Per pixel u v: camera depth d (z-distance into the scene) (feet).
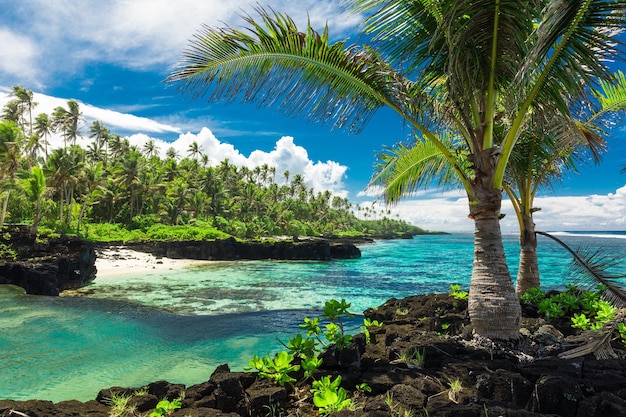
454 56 14.12
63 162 130.72
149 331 29.43
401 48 15.97
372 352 15.29
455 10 13.02
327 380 10.86
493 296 15.29
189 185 234.99
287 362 11.93
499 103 19.43
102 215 177.88
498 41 14.98
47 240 72.64
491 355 14.06
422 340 16.26
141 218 170.30
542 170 24.73
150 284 69.62
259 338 27.40
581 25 13.19
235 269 105.09
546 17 11.18
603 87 20.76
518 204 25.76
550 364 12.48
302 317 36.35
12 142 97.81
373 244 316.60
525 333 16.87
